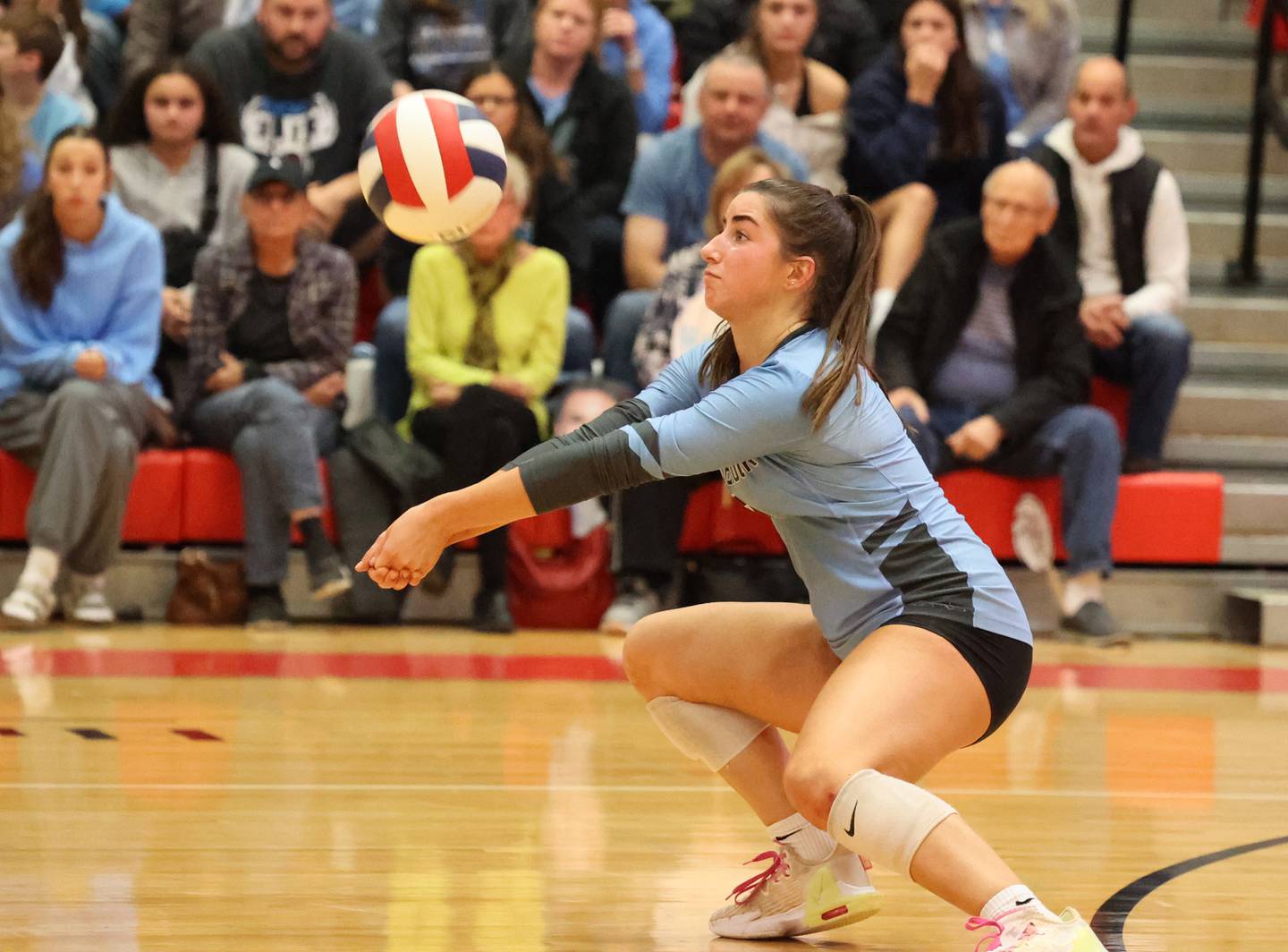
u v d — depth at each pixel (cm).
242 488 1413
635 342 1489
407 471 1417
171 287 1542
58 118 1582
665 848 698
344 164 1593
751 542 1479
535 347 1453
